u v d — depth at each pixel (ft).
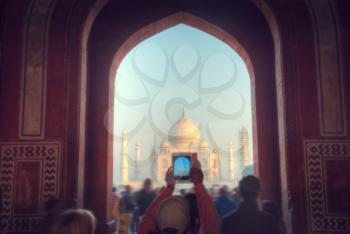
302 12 13.16
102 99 15.15
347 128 12.29
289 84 12.71
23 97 12.59
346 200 11.88
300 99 12.58
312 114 12.47
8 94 12.59
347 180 12.00
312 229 11.78
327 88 12.58
